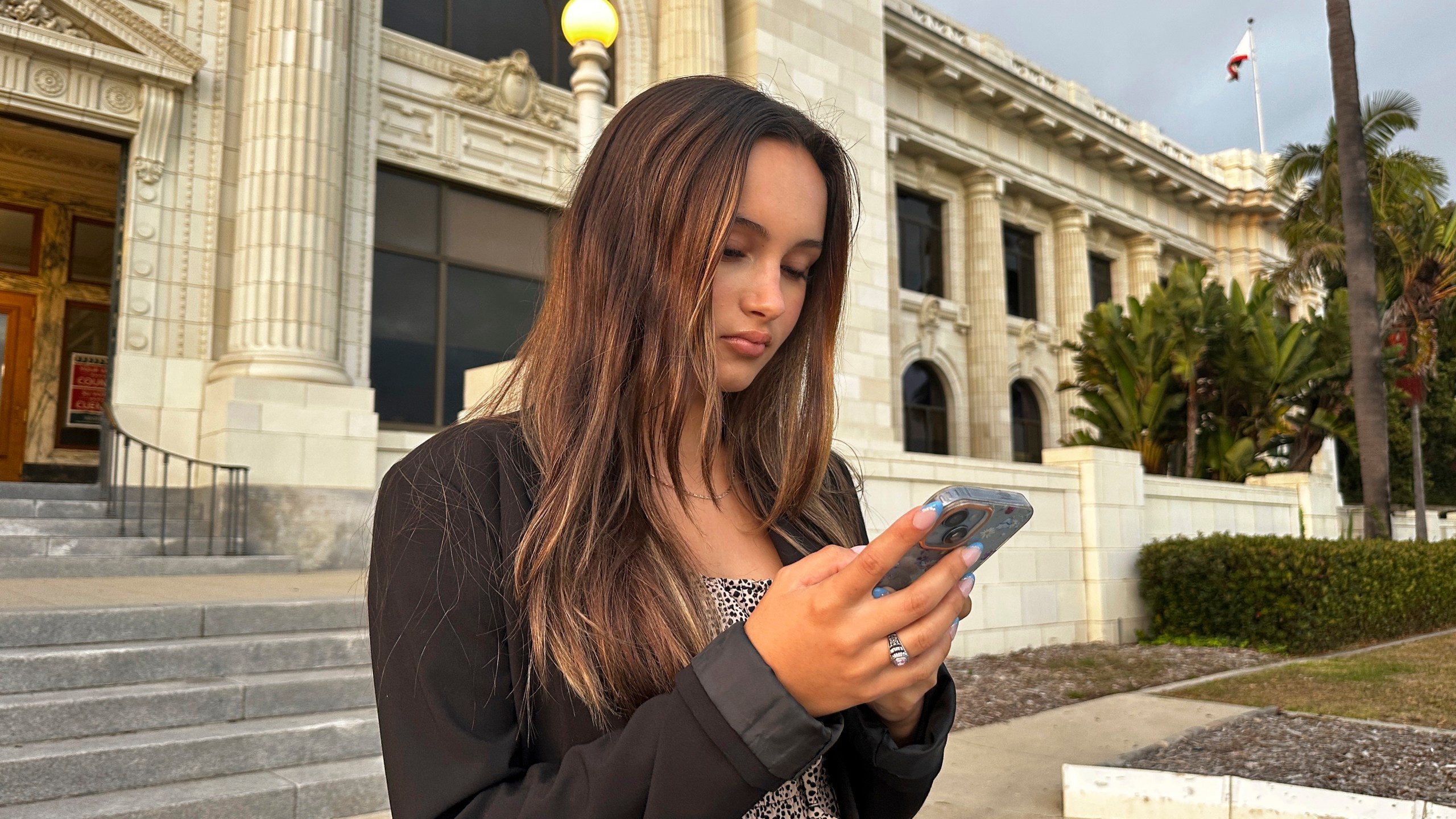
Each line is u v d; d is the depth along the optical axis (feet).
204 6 32.14
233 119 32.35
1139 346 49.44
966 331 66.39
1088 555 31.32
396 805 2.28
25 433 40.16
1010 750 16.26
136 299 30.19
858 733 2.88
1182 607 31.14
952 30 66.33
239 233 31.07
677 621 2.59
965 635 27.20
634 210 2.78
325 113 31.91
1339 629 29.99
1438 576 37.06
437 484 2.56
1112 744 16.57
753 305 2.76
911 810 3.06
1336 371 50.62
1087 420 53.06
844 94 46.93
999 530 2.03
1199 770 14.65
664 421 2.73
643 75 43.96
